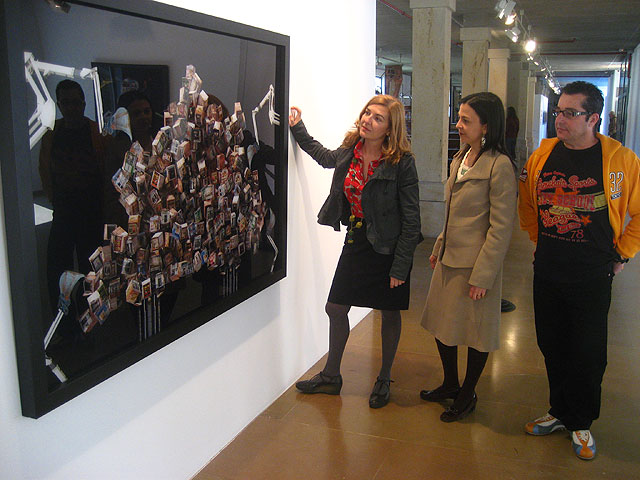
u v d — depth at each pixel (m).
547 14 11.81
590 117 2.48
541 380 3.53
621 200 2.54
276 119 2.89
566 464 2.65
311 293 3.59
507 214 2.75
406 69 24.17
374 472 2.56
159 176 2.05
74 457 1.84
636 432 2.93
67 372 1.71
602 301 2.63
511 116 10.89
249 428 2.92
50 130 1.58
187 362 2.41
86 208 1.73
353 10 3.95
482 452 2.74
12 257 1.54
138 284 1.98
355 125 3.06
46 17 1.55
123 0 1.79
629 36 15.37
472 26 11.60
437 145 7.78
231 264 2.57
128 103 1.87
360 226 3.05
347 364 3.73
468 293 2.89
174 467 2.37
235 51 2.47
